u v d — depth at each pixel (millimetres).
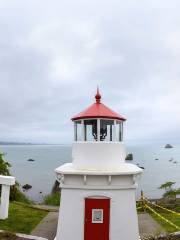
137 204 19234
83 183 10883
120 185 10914
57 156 154875
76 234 10891
